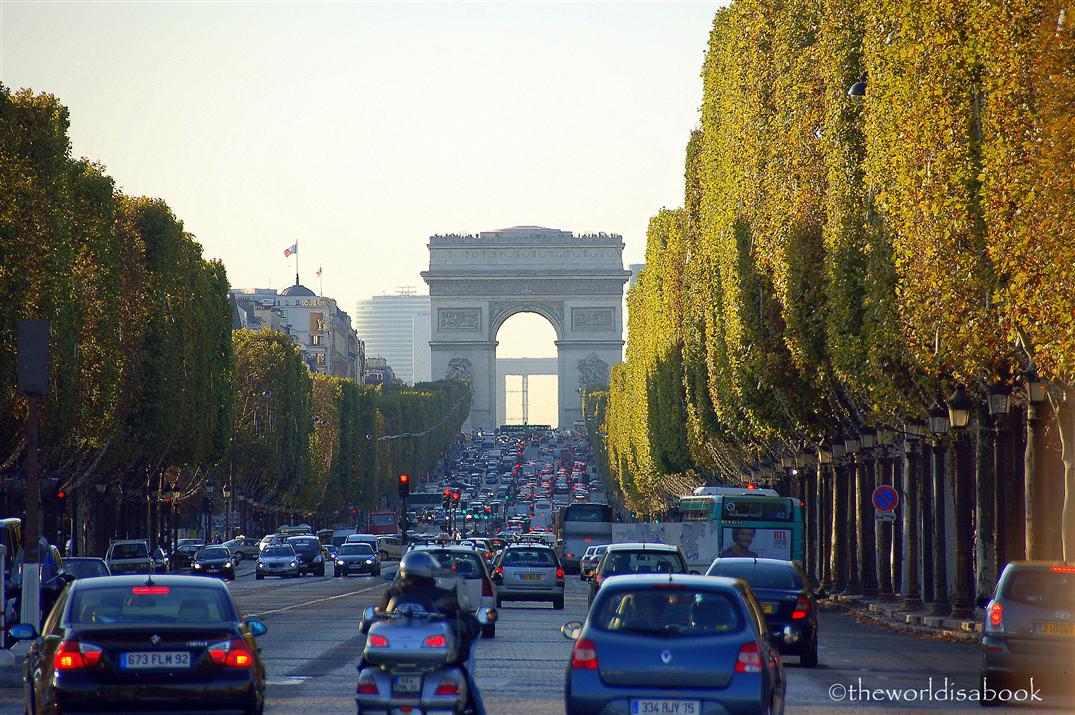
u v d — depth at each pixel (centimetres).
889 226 17088
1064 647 10044
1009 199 13488
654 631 7225
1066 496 15712
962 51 15000
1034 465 16300
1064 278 12544
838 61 19925
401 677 7756
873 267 18012
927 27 15225
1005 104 13562
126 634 7538
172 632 7569
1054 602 10169
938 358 16625
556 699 10250
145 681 7488
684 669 7131
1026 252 13200
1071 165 12194
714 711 7081
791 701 10281
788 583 13212
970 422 19475
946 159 15075
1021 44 13412
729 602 7319
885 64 17112
